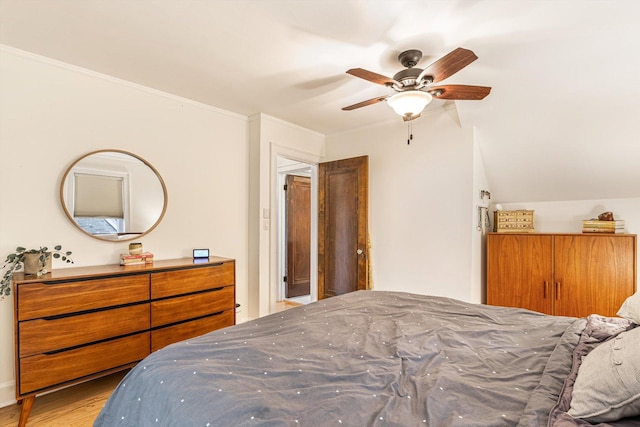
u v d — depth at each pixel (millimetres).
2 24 1884
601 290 2715
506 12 1725
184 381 1056
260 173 3465
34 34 1993
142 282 2314
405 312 1837
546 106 2631
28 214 2217
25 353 1844
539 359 1218
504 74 2402
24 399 1846
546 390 955
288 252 4992
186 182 3072
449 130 3232
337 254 3959
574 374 1018
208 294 2713
